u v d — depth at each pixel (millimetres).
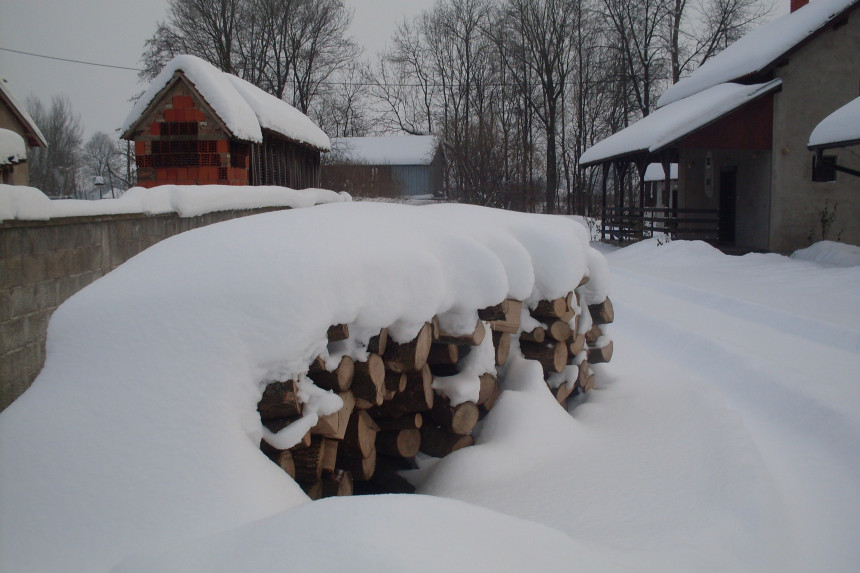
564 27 41688
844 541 3541
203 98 13750
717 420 4246
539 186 40812
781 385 6121
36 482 2283
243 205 10172
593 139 45875
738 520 3027
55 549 2131
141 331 2641
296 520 1992
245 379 2580
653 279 13391
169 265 2928
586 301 5344
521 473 3557
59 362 2623
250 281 2709
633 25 39812
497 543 2045
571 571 2055
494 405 4148
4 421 2447
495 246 3994
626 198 50250
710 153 22547
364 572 1760
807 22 19141
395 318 3133
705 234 21234
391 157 53656
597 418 4586
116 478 2314
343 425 2990
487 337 4027
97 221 5625
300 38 41000
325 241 3018
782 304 10070
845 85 19016
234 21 38469
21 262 4504
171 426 2430
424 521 2014
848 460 4633
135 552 2088
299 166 21547
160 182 13977
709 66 25156
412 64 53969
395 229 3521
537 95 45031
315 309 2711
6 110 17516
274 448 2713
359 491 3727
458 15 49344
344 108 55125
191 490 2299
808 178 19047
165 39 37344
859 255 14367
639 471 3523
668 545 2715
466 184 37062
